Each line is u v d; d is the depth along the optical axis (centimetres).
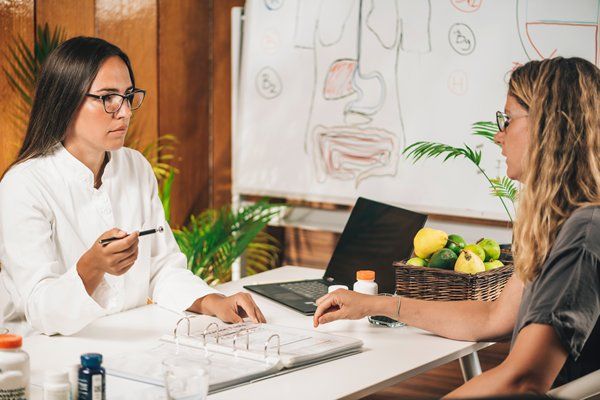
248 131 350
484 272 191
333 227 335
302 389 142
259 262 366
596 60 269
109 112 192
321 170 330
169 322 188
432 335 180
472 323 175
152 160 339
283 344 163
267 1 340
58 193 195
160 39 346
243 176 353
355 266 235
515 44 283
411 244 225
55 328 173
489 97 289
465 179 294
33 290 178
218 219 333
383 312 179
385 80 311
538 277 140
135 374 143
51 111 194
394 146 310
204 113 368
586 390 132
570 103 144
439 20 297
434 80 300
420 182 305
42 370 152
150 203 217
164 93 349
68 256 195
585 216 137
